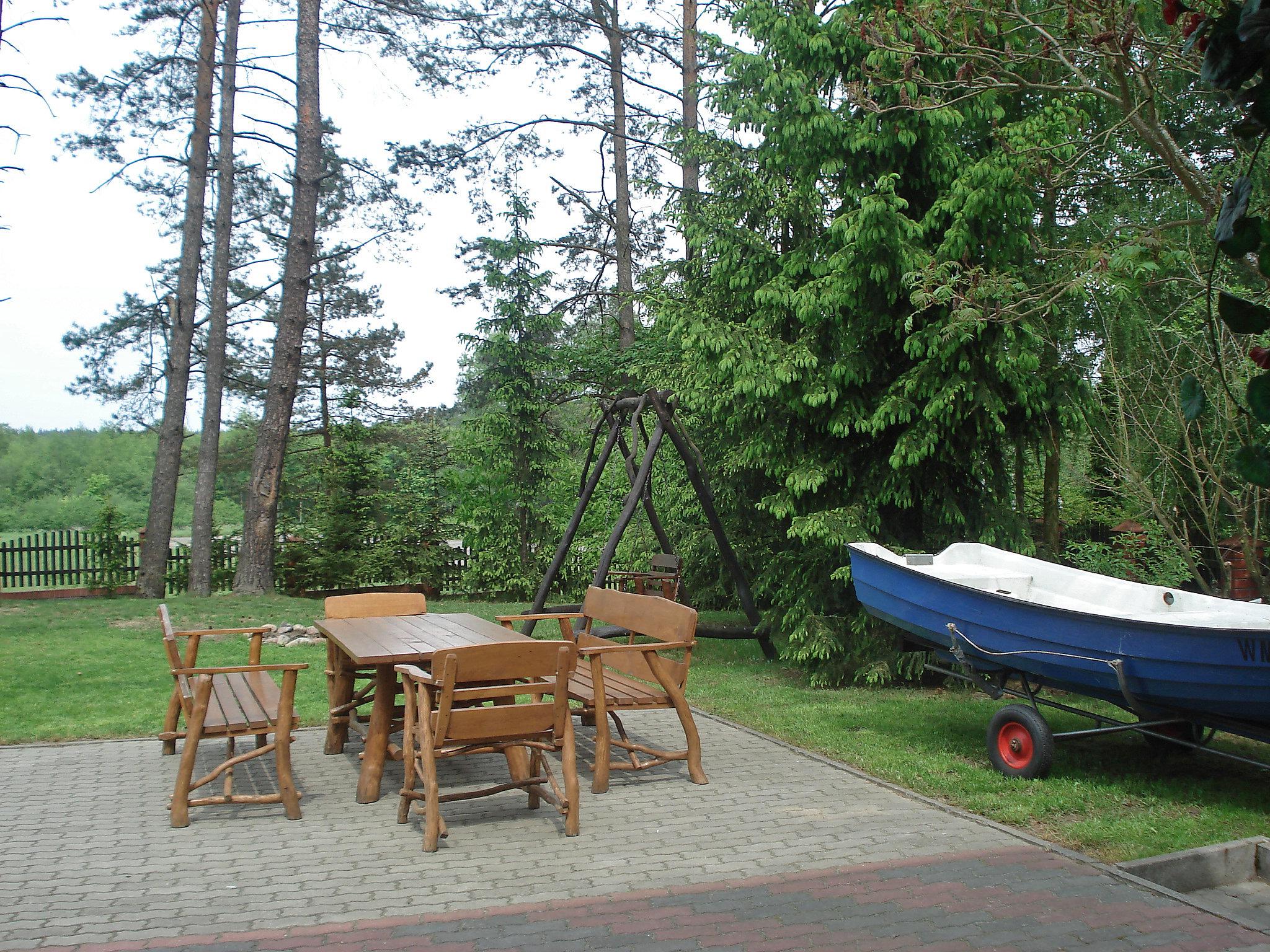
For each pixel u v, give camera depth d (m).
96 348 24.22
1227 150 9.96
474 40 20.14
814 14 8.75
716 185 9.98
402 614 7.28
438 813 4.61
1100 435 9.76
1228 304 1.33
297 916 3.77
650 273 12.23
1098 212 11.05
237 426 34.22
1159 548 10.27
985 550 7.63
